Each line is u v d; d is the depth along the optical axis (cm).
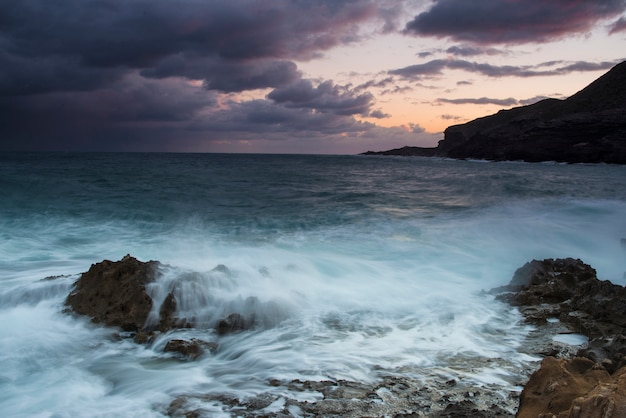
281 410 394
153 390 439
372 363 498
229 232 1368
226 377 468
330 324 621
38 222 1434
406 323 629
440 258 1055
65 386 445
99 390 441
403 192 2739
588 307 652
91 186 2520
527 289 755
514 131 13012
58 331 581
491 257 1075
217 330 596
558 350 534
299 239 1255
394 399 414
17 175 3045
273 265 888
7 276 814
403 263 999
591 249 1176
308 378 461
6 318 610
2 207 1691
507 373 472
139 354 531
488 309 691
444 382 450
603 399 257
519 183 3575
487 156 13338
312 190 2811
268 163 8231
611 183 3625
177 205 1906
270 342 561
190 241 1198
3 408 401
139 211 1709
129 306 621
